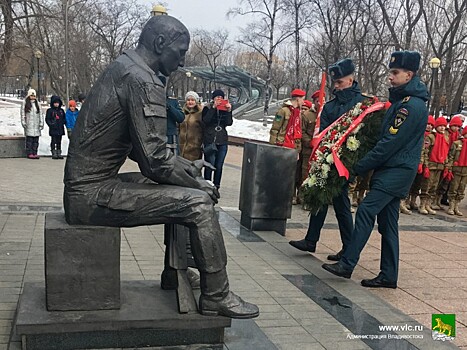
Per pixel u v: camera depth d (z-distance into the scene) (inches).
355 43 944.3
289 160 224.8
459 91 932.0
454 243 242.5
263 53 1270.9
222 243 109.9
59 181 331.3
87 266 105.6
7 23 745.6
